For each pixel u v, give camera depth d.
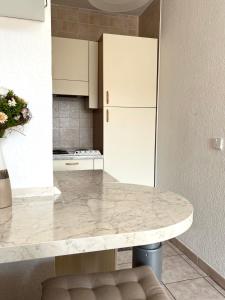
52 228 0.81
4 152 1.13
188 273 2.07
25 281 1.15
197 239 2.19
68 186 1.36
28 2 0.92
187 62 2.27
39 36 1.12
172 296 1.79
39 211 0.96
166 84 2.66
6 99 0.99
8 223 0.85
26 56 1.12
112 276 0.94
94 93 2.94
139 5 2.22
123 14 3.22
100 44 2.80
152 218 0.89
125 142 2.82
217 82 1.89
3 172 0.99
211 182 1.99
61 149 3.12
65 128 3.21
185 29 2.29
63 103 3.18
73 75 2.84
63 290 0.86
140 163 2.89
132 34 3.30
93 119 3.26
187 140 2.30
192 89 2.20
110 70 2.70
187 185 2.31
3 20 1.07
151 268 1.02
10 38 1.09
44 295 0.84
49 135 1.18
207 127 2.02
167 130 2.66
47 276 1.17
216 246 1.95
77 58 2.84
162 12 2.71
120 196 1.16
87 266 1.42
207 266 2.05
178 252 2.41
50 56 1.15
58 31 3.04
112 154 2.79
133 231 0.79
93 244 0.75
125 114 2.79
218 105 1.89
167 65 2.63
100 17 3.16
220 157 1.88
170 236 0.83
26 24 1.10
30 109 1.14
